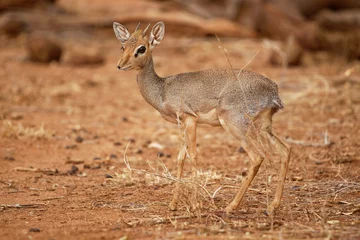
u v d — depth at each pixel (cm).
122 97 1956
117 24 991
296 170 1153
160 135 1499
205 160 1267
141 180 1101
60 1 3394
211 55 2567
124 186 1072
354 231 784
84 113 1725
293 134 1456
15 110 1717
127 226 826
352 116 1598
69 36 2959
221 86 898
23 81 2128
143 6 3259
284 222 828
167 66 2391
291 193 989
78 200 985
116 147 1380
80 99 1911
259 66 2369
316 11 3431
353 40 2620
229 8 2998
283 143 899
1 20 2961
